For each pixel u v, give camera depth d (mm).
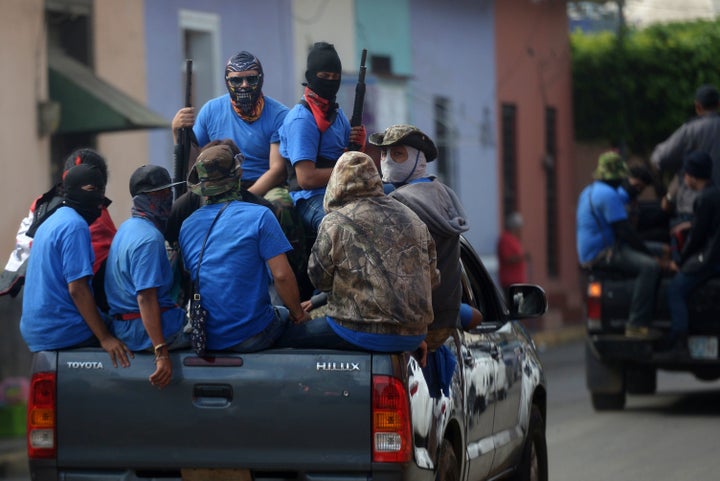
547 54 77938
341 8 57875
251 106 21062
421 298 16141
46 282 17172
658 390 42719
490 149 70688
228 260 16672
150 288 16609
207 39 49906
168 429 16516
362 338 16125
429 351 17609
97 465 16750
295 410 16203
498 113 71875
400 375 16109
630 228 34344
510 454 21516
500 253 62094
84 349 16891
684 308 33875
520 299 22641
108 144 44438
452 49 67312
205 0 49375
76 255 17031
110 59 44469
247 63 20906
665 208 37406
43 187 40625
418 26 64125
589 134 83812
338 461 16125
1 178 38844
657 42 83812
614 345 34906
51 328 17125
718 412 36938
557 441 32188
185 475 16531
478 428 19484
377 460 16016
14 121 39375
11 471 30875
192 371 16484
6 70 39125
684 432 33156
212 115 21516
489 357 20438
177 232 18047
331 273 16266
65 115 42031
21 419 34906
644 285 34219
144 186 17688
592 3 86188
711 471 27578
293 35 54562
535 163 75562
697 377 36344
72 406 16750
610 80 82875
